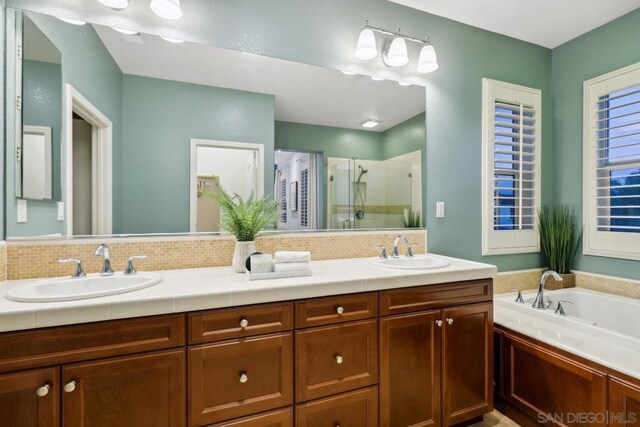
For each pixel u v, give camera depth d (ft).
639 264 7.51
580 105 8.68
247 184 6.32
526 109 8.88
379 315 4.96
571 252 8.81
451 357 5.52
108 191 5.45
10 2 4.89
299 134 6.72
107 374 3.57
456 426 5.88
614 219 8.09
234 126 6.24
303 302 4.48
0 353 3.22
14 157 4.85
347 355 4.74
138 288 4.10
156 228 5.73
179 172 5.88
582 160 8.64
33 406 3.32
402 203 7.54
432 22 7.79
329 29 6.84
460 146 8.11
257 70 6.35
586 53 8.54
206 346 3.97
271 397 4.29
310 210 6.77
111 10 5.43
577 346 5.26
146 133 5.68
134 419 3.68
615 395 4.53
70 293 4.46
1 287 4.26
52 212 5.10
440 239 7.89
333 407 4.64
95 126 5.39
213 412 3.99
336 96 6.96
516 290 8.54
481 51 8.36
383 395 4.97
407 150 7.57
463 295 5.64
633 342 5.11
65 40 5.19
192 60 5.93
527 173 9.05
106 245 4.98
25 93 4.96
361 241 7.12
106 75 5.45
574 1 7.24
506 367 6.32
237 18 6.15
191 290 4.07
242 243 5.43
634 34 7.56
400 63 7.03
